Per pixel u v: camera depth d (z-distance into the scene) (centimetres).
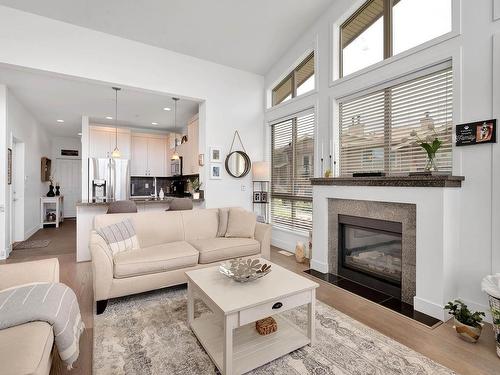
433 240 231
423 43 263
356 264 320
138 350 187
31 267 184
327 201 343
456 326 201
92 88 445
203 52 442
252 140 516
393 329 214
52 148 839
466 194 234
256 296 173
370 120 325
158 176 763
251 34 408
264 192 507
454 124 241
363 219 301
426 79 270
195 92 456
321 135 385
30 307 140
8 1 310
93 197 606
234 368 161
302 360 177
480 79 226
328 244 344
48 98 492
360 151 338
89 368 171
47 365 123
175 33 389
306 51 414
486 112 222
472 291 231
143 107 554
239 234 355
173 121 675
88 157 628
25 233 545
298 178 444
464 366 171
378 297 272
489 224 222
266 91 519
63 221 802
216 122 479
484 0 224
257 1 343
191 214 356
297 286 189
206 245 312
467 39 233
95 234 265
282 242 470
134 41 399
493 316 189
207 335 196
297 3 355
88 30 364
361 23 343
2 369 102
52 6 322
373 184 278
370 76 314
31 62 329
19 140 505
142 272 257
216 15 361
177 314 237
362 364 173
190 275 211
